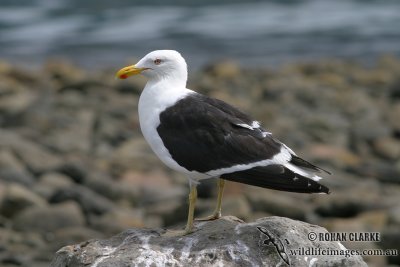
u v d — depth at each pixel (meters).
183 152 8.54
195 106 8.68
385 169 19.08
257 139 8.44
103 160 19.31
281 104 25.56
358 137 21.81
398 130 22.52
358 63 32.66
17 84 27.70
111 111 24.02
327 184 17.62
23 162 18.36
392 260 13.81
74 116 23.38
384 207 15.90
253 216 14.80
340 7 45.06
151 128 8.82
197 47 36.38
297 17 42.72
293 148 20.61
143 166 18.95
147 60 9.19
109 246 8.54
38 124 22.22
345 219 15.58
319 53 35.47
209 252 8.26
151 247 8.37
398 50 35.81
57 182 17.25
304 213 15.53
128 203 16.75
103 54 35.00
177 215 15.32
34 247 14.20
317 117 23.23
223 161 8.41
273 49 36.12
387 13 43.12
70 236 14.37
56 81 28.36
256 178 8.29
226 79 29.20
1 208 15.57
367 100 26.27
